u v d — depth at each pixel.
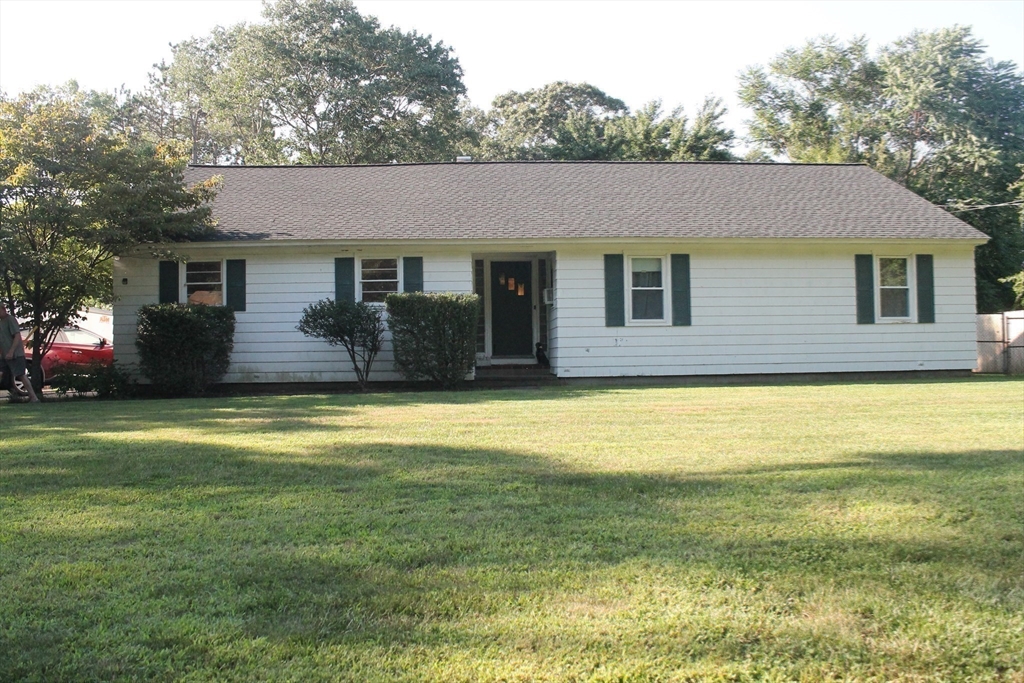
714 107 35.53
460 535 4.10
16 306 14.43
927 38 33.19
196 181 18.69
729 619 2.99
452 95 42.78
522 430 8.00
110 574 3.51
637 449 6.72
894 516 4.43
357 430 8.04
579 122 36.91
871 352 17.22
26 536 4.14
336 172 19.94
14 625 2.96
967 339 17.52
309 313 15.18
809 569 3.55
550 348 17.52
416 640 2.82
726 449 6.70
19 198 13.51
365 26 40.34
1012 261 29.72
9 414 10.18
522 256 18.44
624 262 16.67
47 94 14.37
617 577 3.45
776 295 17.02
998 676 2.60
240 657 2.69
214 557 3.74
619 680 2.54
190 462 6.09
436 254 16.31
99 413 10.20
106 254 14.95
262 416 9.54
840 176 20.47
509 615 3.03
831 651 2.75
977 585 3.36
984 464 5.93
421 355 14.90
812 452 6.52
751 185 19.47
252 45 39.03
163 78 46.62
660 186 19.16
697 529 4.20
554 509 4.64
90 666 2.63
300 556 3.75
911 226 17.30
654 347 16.75
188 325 14.59
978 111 32.44
